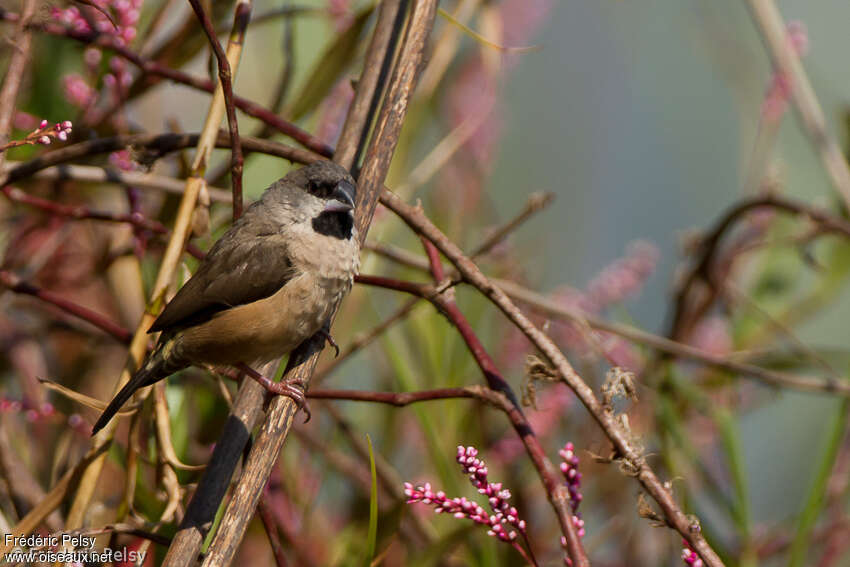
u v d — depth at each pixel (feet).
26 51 24.38
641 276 34.76
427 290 24.52
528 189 39.01
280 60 32.94
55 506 22.88
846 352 34.50
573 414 33.71
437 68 32.32
